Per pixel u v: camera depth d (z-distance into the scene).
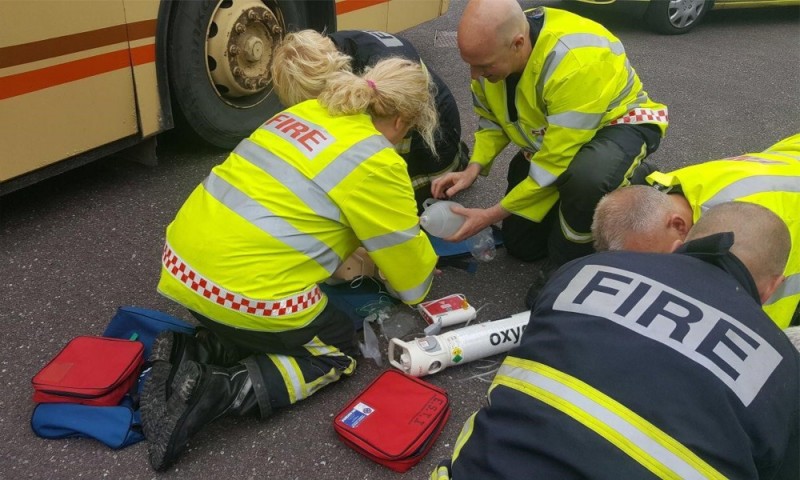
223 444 1.97
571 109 2.34
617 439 0.96
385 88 2.00
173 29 3.16
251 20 3.49
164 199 3.27
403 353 2.19
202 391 1.85
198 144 3.86
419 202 3.14
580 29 2.36
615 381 1.00
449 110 2.96
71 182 3.39
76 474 1.85
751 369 1.02
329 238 1.98
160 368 1.96
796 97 5.02
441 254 2.83
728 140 4.23
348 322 2.20
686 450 0.95
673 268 1.14
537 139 2.59
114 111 3.03
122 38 2.95
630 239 1.51
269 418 2.07
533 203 2.55
